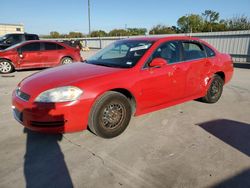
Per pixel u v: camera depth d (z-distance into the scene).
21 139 3.38
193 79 4.45
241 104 5.15
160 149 3.12
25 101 3.06
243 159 2.89
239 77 8.96
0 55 9.12
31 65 9.65
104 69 3.54
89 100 3.06
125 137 3.45
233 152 3.05
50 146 3.18
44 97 2.96
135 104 3.62
